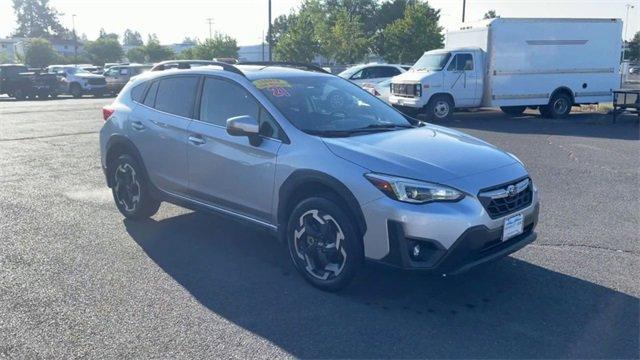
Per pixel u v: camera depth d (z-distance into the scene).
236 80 5.22
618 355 3.62
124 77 33.66
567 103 17.89
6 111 20.66
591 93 18.02
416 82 16.80
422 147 4.54
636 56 56.44
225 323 4.03
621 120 17.02
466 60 17.03
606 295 4.49
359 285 4.66
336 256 4.41
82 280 4.77
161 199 5.94
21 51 77.94
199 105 5.48
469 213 3.98
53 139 12.86
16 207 7.01
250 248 5.57
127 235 5.94
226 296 4.47
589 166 9.68
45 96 30.78
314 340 3.80
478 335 3.87
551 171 9.27
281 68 5.73
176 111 5.70
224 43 48.25
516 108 19.17
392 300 4.40
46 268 5.02
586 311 4.22
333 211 4.31
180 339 3.80
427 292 4.54
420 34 36.84
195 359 3.56
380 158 4.24
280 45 43.22
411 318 4.11
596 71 17.94
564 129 14.94
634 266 5.09
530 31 17.09
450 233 3.94
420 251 4.05
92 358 3.56
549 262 5.18
